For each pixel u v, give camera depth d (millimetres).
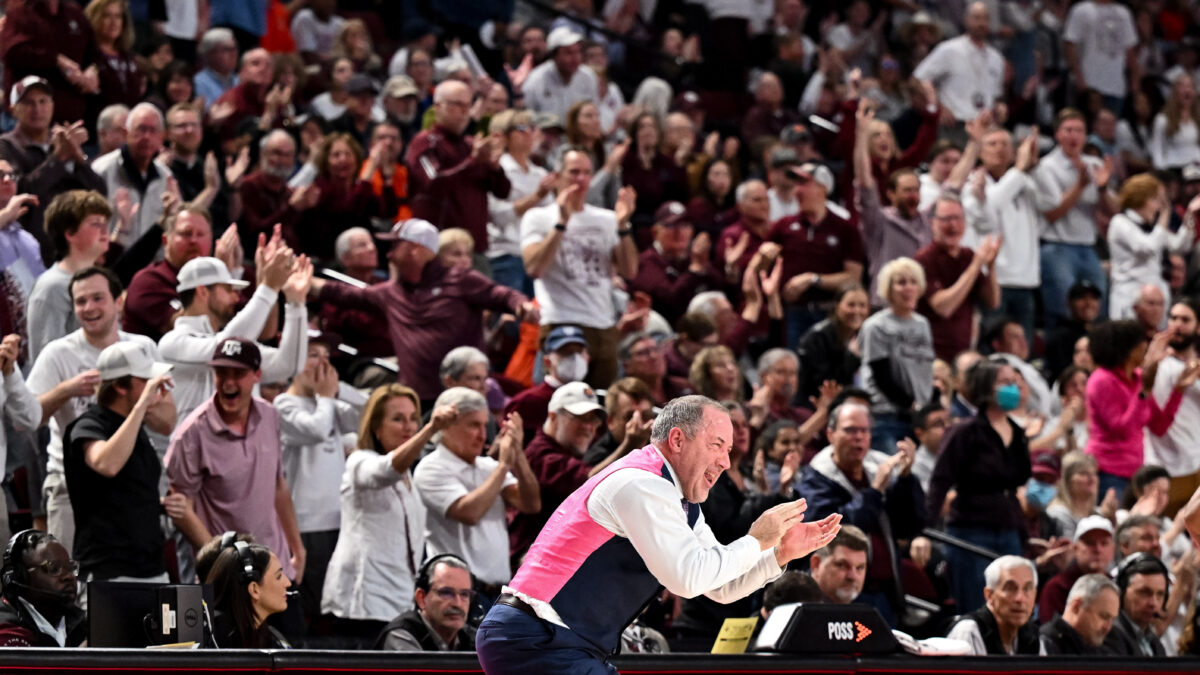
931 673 15094
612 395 20297
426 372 23188
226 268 19594
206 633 13812
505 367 26828
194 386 18734
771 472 21688
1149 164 41375
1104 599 18719
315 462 19594
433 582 16062
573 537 11656
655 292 28656
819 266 28703
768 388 24250
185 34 32594
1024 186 31141
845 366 26328
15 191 20344
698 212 32406
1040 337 31656
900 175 29266
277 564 15195
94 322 17875
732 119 39531
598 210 25625
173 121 25641
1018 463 21531
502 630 11688
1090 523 20953
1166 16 47531
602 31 39000
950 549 21422
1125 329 25453
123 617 13164
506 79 35250
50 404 16562
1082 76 42500
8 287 20094
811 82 39312
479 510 18438
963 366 25797
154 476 16281
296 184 27703
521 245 25750
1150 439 25766
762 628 15766
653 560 11305
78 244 19125
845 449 20359
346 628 18156
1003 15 42500
